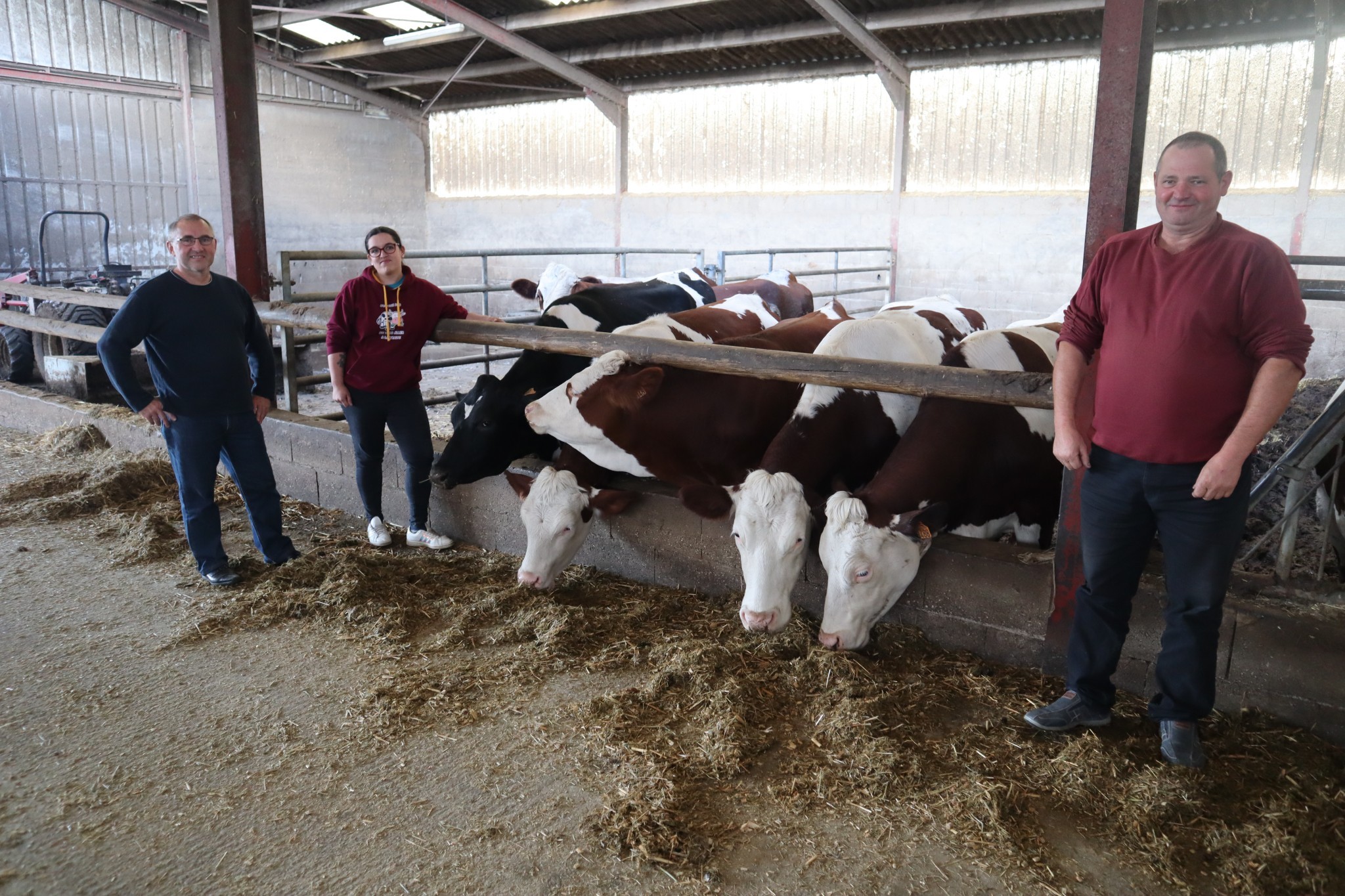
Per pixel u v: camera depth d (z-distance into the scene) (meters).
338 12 12.87
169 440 3.62
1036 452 3.25
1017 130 11.51
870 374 2.94
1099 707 2.57
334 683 2.95
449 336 4.01
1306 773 2.35
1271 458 5.00
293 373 5.22
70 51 13.74
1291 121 9.77
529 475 3.59
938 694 2.81
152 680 2.95
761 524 2.82
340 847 2.16
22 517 4.50
